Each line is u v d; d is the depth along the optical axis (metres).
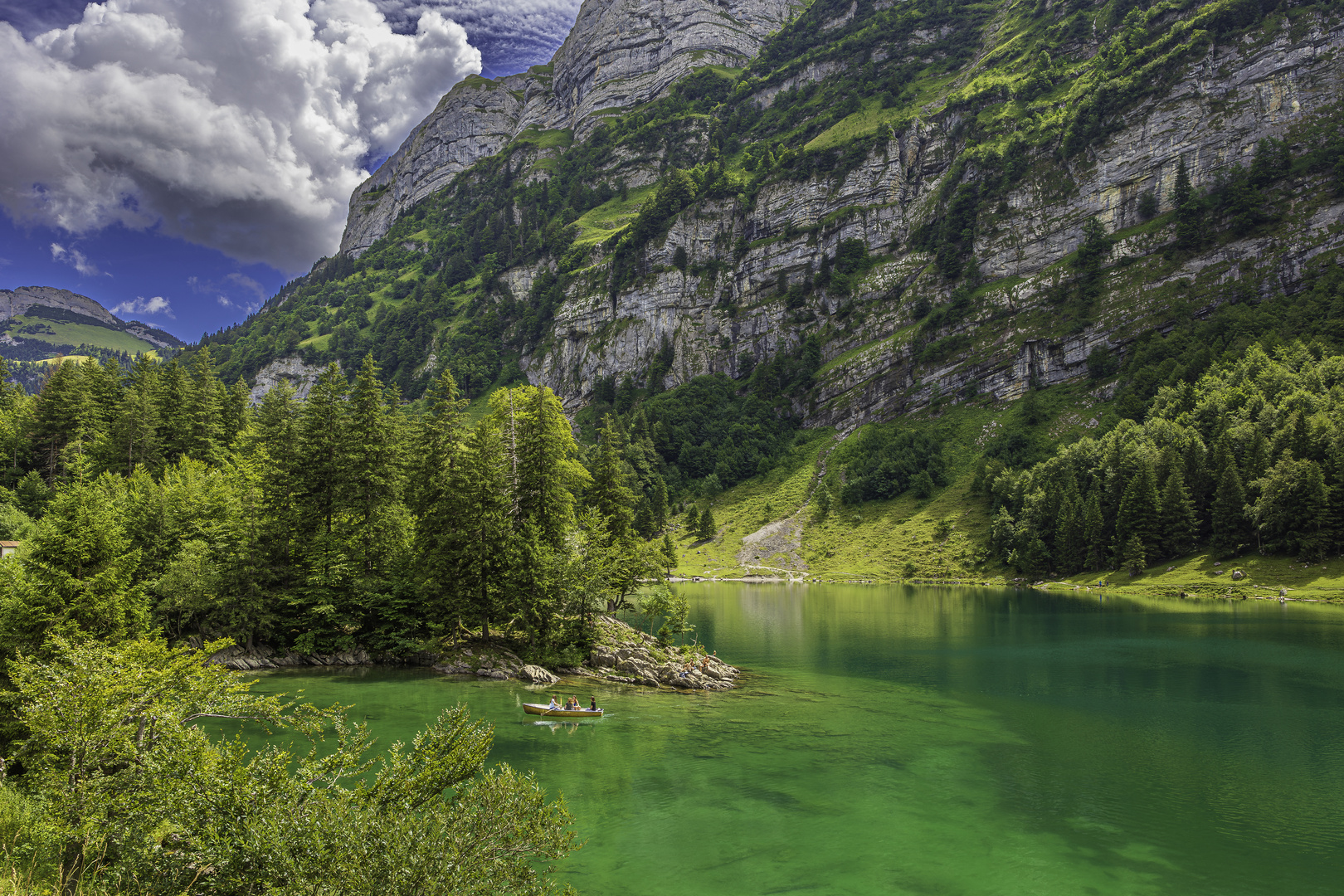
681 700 49.44
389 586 59.59
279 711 17.23
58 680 15.24
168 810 13.35
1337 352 132.12
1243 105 182.38
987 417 184.12
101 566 39.16
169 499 67.25
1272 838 26.83
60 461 94.56
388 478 66.44
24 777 18.86
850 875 23.30
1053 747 38.44
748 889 22.09
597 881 22.48
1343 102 171.50
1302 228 161.38
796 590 139.00
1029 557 135.75
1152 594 109.44
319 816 12.77
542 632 59.69
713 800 29.91
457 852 12.68
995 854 25.14
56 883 13.25
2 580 33.28
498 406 67.88
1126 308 175.75
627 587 72.25
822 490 185.88
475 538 58.88
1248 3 193.12
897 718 44.69
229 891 12.58
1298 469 102.06
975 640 77.50
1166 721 44.00
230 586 56.12
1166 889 22.88
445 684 51.41
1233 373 135.00
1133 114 197.88
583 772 33.25
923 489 170.50
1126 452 130.62
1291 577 100.81
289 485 63.69
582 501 83.44
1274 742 39.50
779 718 44.41
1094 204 198.50
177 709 15.90
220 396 108.62
